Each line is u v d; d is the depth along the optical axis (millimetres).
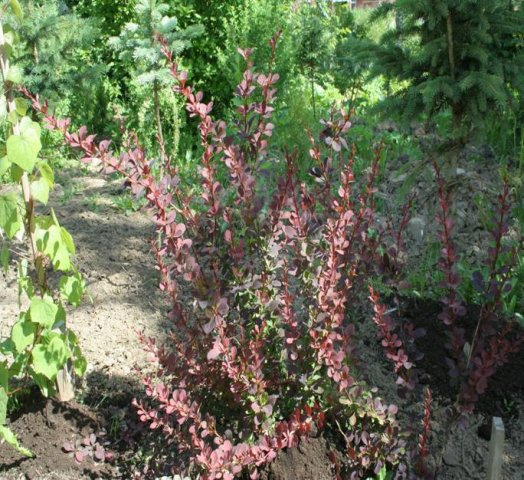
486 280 3725
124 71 7926
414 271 3945
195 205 4906
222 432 2762
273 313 2621
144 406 2898
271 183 5133
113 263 4375
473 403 2730
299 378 2598
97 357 3371
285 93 6703
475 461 2738
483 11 3719
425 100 3629
